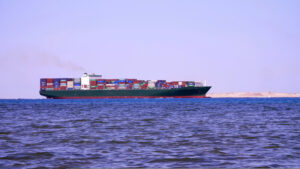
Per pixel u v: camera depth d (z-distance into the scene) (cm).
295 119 16988
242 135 10394
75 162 6450
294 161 6462
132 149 7838
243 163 6309
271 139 9456
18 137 10125
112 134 10769
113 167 6047
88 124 14462
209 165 6159
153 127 13000
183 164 6256
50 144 8675
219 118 17700
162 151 7556
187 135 10431
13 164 6272
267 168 5919
